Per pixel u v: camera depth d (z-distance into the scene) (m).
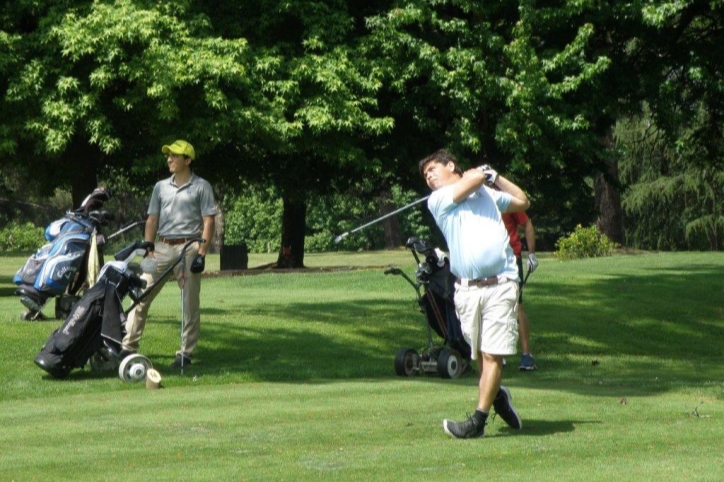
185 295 15.74
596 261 41.16
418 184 34.00
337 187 36.38
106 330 14.28
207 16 25.44
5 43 24.17
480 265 9.79
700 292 28.00
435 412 11.28
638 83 25.08
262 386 14.03
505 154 25.78
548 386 14.34
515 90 22.94
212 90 24.47
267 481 7.69
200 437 9.67
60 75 24.52
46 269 18.69
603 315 23.86
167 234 15.70
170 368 15.57
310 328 20.22
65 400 12.51
